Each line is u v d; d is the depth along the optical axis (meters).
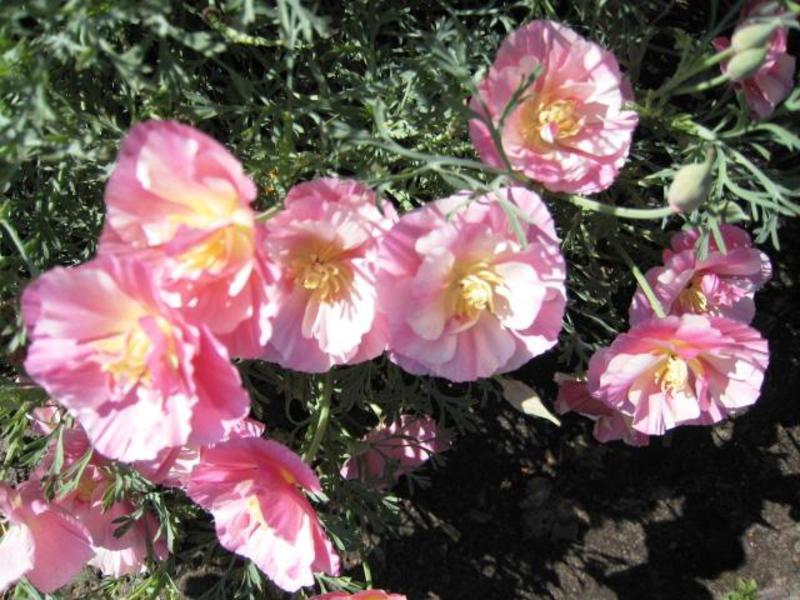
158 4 0.30
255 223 0.27
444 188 0.38
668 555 0.48
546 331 0.31
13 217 0.39
